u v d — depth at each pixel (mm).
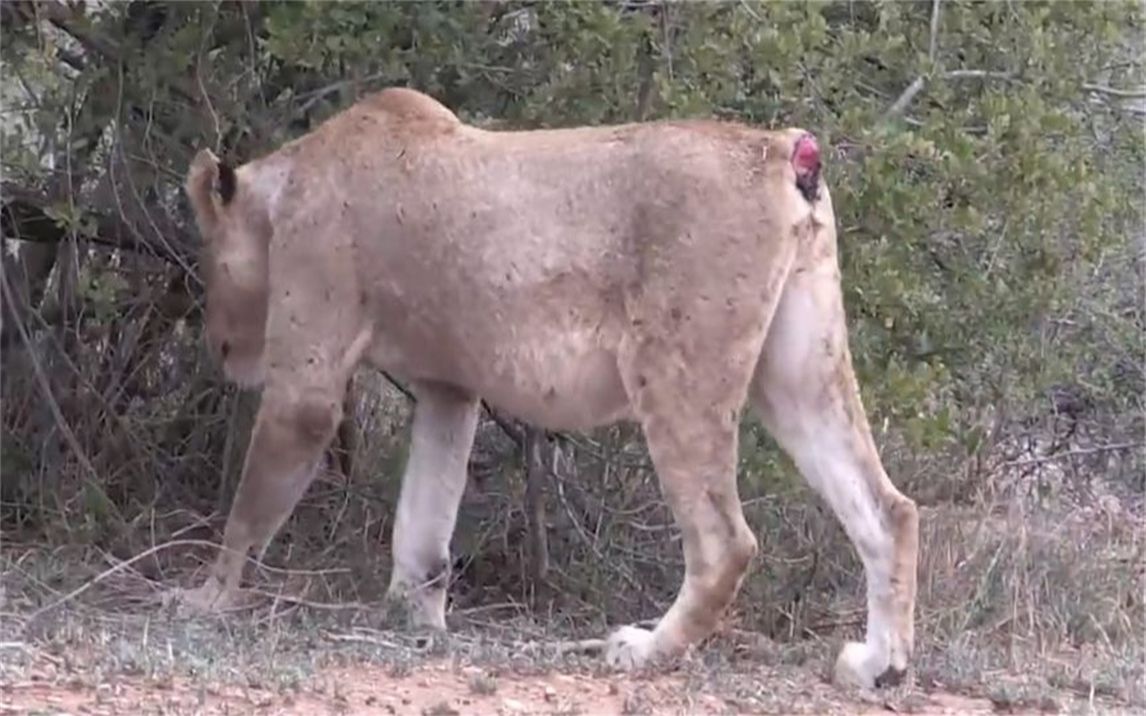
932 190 25891
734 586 22875
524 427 27312
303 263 24562
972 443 28562
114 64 28062
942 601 27953
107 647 21578
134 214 28641
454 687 21516
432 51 26328
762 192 22500
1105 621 28516
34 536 28266
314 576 26609
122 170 28219
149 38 28203
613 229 22844
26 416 29297
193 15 27484
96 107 28109
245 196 25422
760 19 25562
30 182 28828
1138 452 35750
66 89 28438
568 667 22734
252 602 25094
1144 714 23203
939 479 31000
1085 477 35219
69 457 29094
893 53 26578
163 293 29516
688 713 21016
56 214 27078
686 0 25953
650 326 22641
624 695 21656
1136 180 30734
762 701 21828
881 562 22891
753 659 24438
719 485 22688
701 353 22516
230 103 27781
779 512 27672
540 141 23547
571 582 27656
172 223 29016
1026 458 35500
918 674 23828
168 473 29547
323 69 27641
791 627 26562
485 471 29016
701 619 22984
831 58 25906
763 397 23391
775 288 22578
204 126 27812
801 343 22953
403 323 24219
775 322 23000
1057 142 28391
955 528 29375
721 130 22891
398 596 25281
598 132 23328
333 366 24562
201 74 27344
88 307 29344
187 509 29031
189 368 29750
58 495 28703
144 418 29609
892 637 22828
